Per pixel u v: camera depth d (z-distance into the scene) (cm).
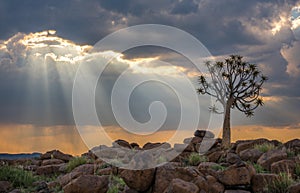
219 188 1235
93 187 1216
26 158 2081
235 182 1235
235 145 2009
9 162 1964
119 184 1396
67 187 1216
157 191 1284
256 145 1819
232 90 2566
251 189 1249
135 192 1306
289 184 1179
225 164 1579
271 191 1180
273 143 1870
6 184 1377
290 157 1576
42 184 1430
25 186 1428
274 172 1389
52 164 1895
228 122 2462
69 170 1705
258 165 1506
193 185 1203
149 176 1308
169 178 1298
